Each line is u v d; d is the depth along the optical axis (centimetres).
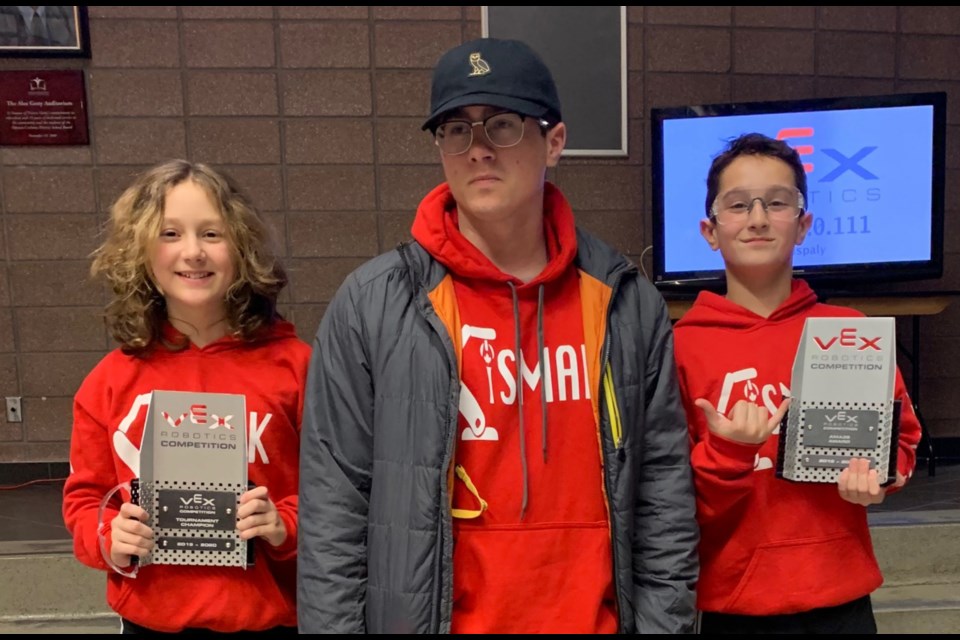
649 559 106
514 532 99
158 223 115
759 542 118
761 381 124
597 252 112
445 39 297
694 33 305
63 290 294
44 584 208
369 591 98
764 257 126
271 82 293
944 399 326
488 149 100
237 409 105
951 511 235
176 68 289
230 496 106
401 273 104
